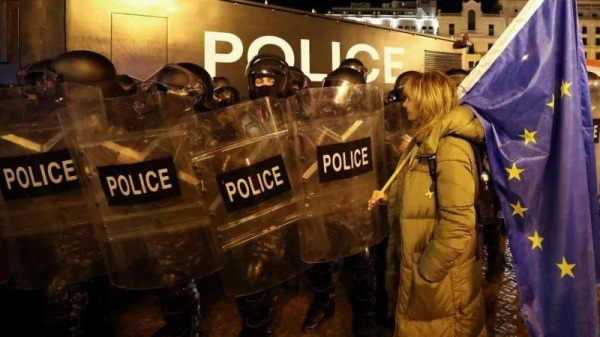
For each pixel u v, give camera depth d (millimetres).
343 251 2635
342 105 2521
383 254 3721
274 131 2340
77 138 2082
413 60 6676
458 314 2158
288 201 2438
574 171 2223
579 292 2227
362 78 3416
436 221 2162
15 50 4254
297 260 2539
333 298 3355
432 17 53875
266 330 2758
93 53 2670
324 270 3213
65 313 2475
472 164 2057
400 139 3152
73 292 2494
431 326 2154
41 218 2170
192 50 4770
